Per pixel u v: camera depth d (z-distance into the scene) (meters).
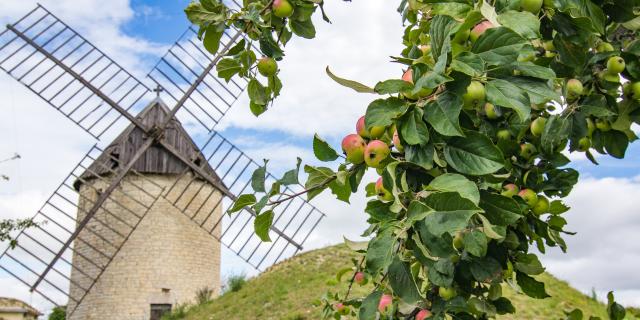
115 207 22.86
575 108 2.17
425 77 1.52
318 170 2.26
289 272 21.36
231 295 20.55
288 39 2.88
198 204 23.73
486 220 1.82
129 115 19.92
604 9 2.18
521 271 2.40
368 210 1.81
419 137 1.60
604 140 2.41
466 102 1.67
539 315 13.24
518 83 1.67
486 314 2.42
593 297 16.09
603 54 2.13
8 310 30.45
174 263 22.98
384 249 1.60
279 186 2.22
